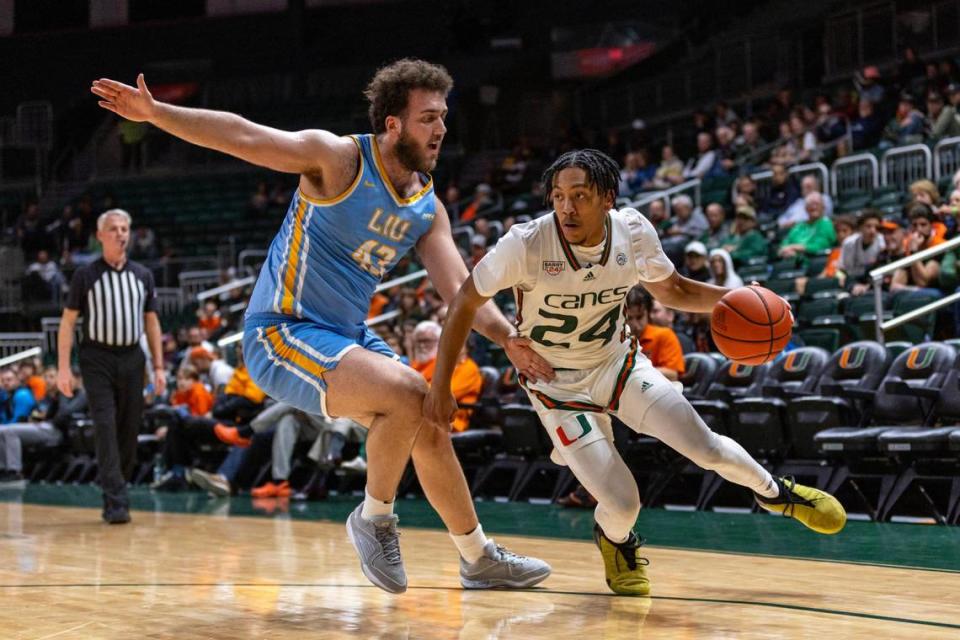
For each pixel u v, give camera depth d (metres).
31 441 10.19
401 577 3.05
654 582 3.46
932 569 3.70
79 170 21.38
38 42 22.59
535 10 20.67
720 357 6.51
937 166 9.38
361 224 3.02
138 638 2.70
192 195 19.33
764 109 15.83
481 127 19.78
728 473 3.21
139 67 22.42
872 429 5.26
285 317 3.12
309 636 2.70
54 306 16.30
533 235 3.01
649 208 11.32
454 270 3.16
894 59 14.98
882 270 6.18
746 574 3.62
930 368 5.46
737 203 9.88
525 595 3.25
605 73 20.33
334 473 8.18
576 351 3.19
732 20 18.33
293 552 4.47
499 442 7.03
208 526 5.67
